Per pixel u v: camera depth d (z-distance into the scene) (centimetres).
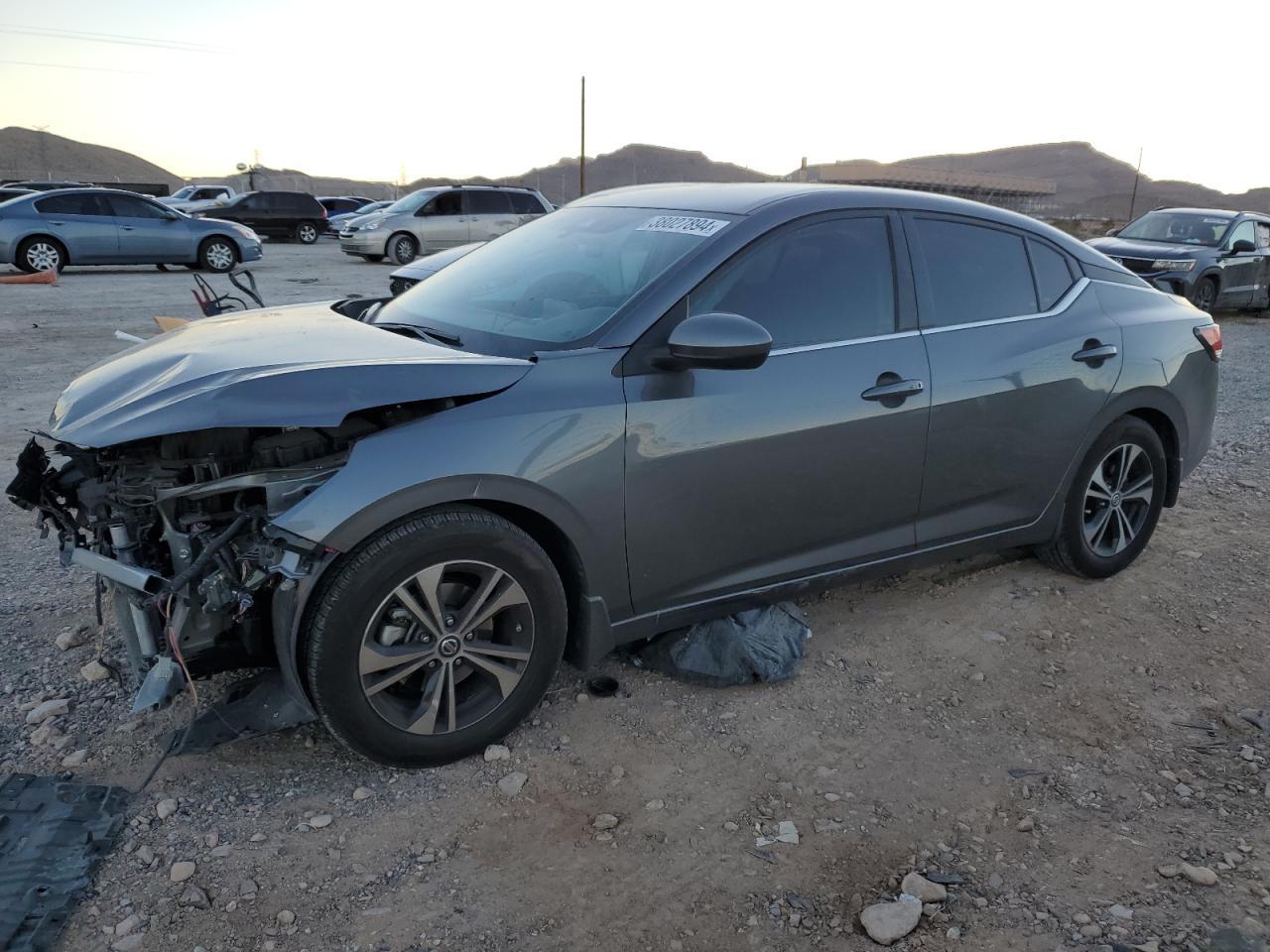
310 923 229
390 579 263
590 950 224
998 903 242
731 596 336
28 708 313
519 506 284
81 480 299
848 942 229
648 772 292
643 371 300
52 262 1677
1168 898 244
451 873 247
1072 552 429
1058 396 395
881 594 423
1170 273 1386
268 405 253
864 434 341
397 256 2089
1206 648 385
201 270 1862
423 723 281
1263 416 809
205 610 263
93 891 235
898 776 295
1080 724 329
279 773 286
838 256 344
